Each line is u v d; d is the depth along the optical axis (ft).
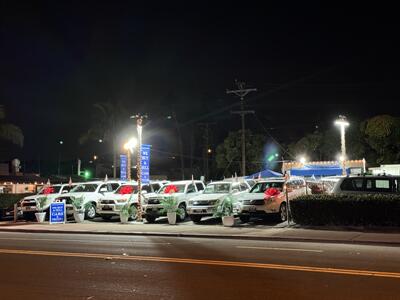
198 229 65.16
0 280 32.14
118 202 82.38
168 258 40.45
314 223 65.10
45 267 36.91
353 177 67.26
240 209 72.23
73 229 69.56
